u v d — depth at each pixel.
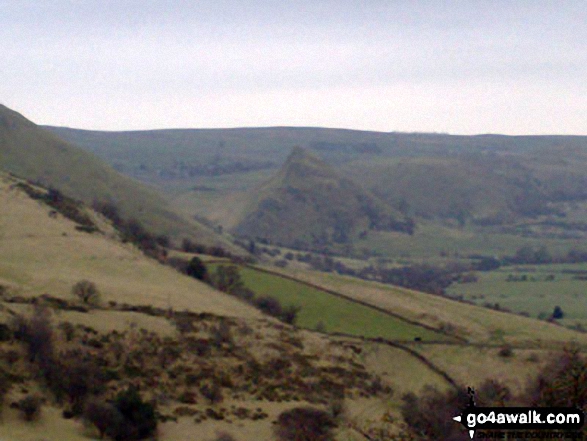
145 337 55.22
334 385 56.25
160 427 42.28
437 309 94.19
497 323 89.88
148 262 83.38
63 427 38.28
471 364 64.00
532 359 63.00
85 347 50.28
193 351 55.44
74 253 77.31
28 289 61.09
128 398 41.25
